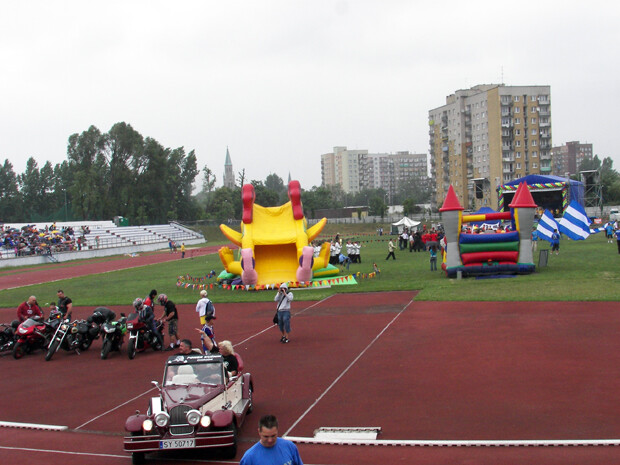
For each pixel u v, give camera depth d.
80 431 12.20
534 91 127.31
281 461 6.62
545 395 12.35
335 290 31.58
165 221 132.00
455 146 139.50
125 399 14.29
